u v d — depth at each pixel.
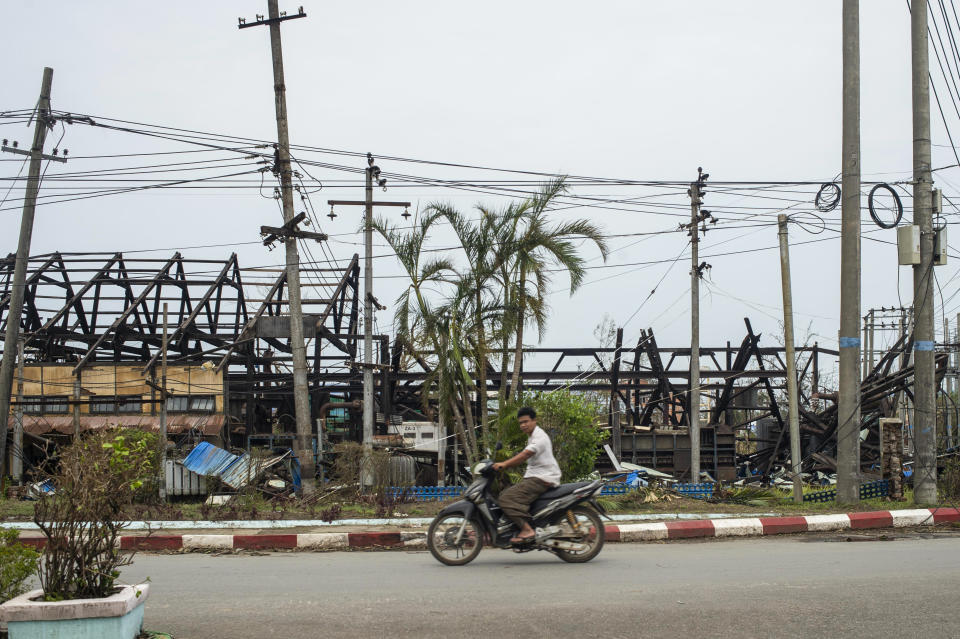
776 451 27.88
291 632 6.26
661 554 10.52
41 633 5.17
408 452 23.39
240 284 32.25
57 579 5.56
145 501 17.20
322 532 12.73
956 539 12.51
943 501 16.94
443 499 18.25
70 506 5.62
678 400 32.28
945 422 25.95
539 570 9.09
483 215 18.95
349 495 18.50
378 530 13.14
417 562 10.09
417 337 18.72
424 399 19.66
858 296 16.58
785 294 19.66
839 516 13.94
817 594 7.54
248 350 29.81
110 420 26.48
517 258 18.80
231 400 30.78
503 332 18.50
